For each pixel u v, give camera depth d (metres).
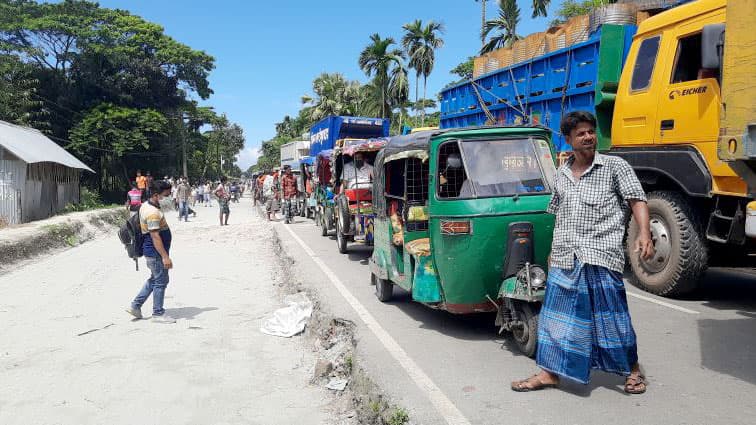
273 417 4.96
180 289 10.20
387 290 7.87
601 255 4.15
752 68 4.21
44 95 40.94
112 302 9.15
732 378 4.80
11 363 6.30
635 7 8.68
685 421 4.00
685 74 7.18
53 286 10.49
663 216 7.36
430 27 36.62
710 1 6.82
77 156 41.75
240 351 6.69
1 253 12.73
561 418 4.07
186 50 46.69
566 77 9.30
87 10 44.53
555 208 4.41
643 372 4.97
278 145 93.38
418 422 4.07
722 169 6.50
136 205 22.61
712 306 7.16
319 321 7.36
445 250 5.74
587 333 4.19
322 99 51.38
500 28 30.91
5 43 39.44
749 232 5.80
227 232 19.98
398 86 36.94
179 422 4.88
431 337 6.21
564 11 27.55
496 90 11.67
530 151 6.12
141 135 42.28
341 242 12.73
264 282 10.91
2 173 20.09
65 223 17.97
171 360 6.38
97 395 5.44
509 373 5.05
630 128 7.91
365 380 5.07
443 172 6.08
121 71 44.84
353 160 12.57
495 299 5.86
